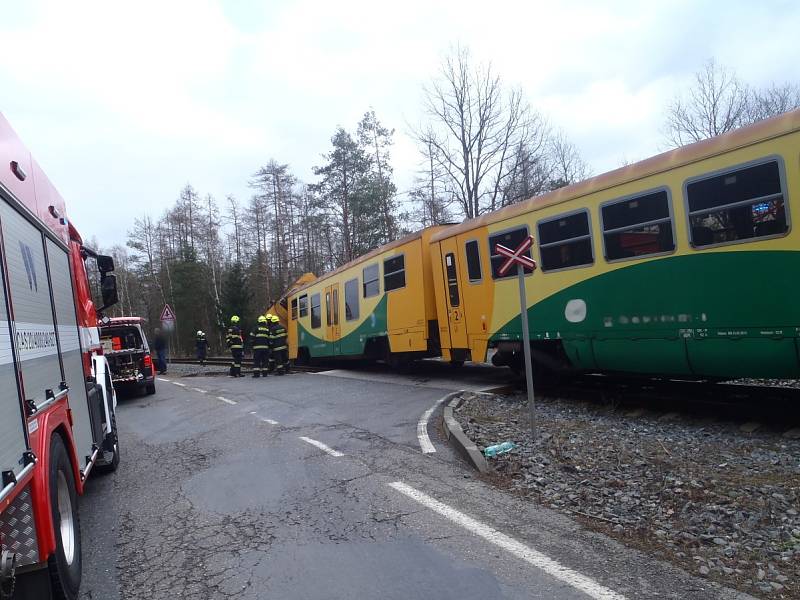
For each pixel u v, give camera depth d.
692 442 6.84
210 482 6.49
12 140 3.73
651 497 5.08
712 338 7.40
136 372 15.68
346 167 35.88
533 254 10.27
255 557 4.37
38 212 4.30
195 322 46.53
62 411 4.35
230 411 11.57
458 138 25.89
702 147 7.48
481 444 7.16
